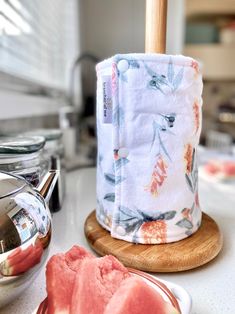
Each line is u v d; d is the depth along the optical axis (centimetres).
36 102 107
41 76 122
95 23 223
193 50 357
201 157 122
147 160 38
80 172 89
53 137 61
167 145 38
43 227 30
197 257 35
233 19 382
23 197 30
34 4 103
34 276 30
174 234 39
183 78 37
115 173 39
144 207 38
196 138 40
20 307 29
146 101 36
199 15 371
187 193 40
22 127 91
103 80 39
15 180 32
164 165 38
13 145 41
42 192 35
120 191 39
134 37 223
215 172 88
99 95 41
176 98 37
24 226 28
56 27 147
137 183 38
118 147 38
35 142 45
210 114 391
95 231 42
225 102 393
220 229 45
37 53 114
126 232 39
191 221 40
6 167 40
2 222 27
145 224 38
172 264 34
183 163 39
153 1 39
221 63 357
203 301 30
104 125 40
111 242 39
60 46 161
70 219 51
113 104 37
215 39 389
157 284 28
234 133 377
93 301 25
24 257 28
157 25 40
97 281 26
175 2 197
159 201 38
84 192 68
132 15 221
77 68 175
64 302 25
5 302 28
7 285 27
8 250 27
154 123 37
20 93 91
